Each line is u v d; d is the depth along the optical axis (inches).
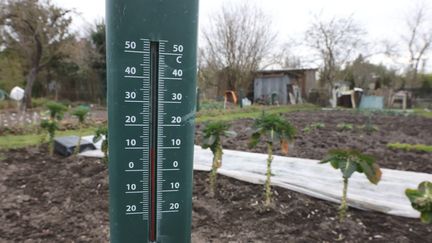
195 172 162.6
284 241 95.1
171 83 51.3
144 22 48.6
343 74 1094.4
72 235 100.2
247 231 101.8
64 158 202.7
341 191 126.4
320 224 105.6
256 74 1030.4
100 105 884.6
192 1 51.3
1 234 101.5
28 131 311.4
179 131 53.0
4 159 198.4
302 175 153.1
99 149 216.4
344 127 363.6
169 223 54.3
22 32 660.7
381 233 100.4
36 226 107.3
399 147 249.3
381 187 137.9
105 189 140.3
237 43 971.3
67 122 358.0
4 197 135.0
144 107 50.4
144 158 51.6
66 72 921.5
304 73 1090.7
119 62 48.4
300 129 367.6
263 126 114.8
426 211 75.5
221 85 1002.1
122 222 51.7
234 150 222.2
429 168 185.2
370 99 936.9
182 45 51.2
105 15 49.1
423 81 1136.8
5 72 760.3
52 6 658.8
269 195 118.0
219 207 120.5
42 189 144.3
